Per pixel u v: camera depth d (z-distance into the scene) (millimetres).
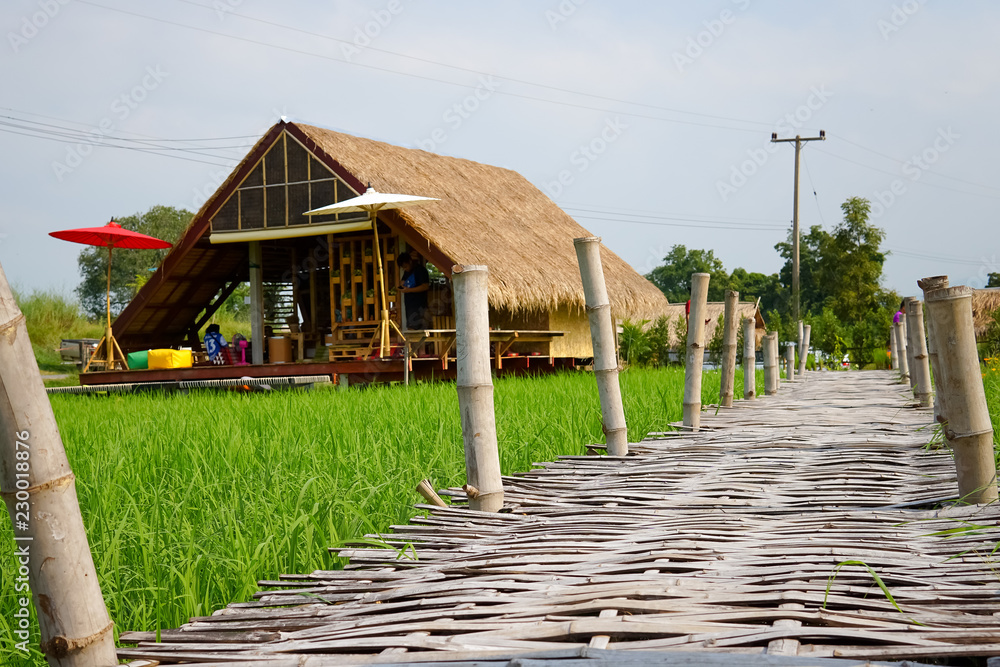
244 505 4016
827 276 49594
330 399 10016
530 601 2451
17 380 2125
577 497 4379
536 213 21344
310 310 19859
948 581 2486
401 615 2438
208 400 11281
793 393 12609
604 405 5859
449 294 16734
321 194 16234
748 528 3398
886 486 4312
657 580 2578
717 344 28125
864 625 2080
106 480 4492
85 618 2197
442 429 6148
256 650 2275
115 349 18906
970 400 3631
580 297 17406
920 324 8859
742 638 2004
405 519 4227
